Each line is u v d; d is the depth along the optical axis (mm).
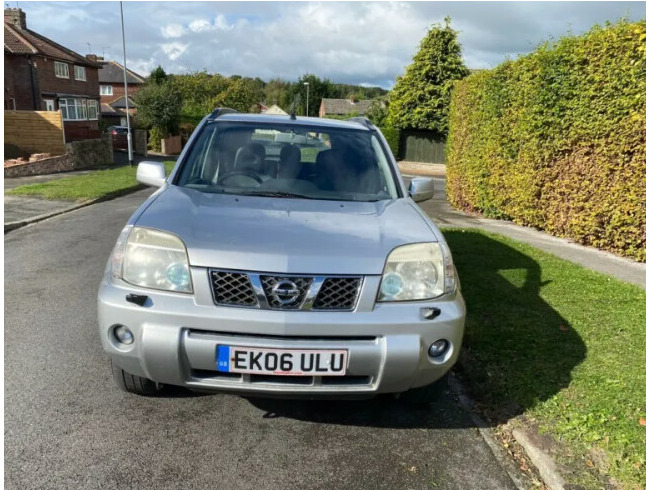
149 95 37531
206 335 2469
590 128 7484
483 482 2551
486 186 11227
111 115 55438
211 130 3873
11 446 2637
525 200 9469
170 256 2549
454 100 13406
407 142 32375
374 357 2508
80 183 15656
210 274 2486
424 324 2555
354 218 2996
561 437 2793
